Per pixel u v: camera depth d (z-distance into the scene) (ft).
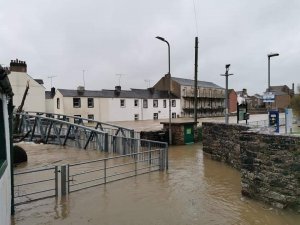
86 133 66.64
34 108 131.13
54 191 32.68
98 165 46.91
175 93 192.24
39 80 156.25
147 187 34.86
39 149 64.85
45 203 29.04
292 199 27.55
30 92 130.62
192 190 33.91
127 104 159.02
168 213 26.89
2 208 17.90
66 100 140.56
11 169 25.54
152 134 70.59
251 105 311.88
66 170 33.83
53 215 26.12
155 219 25.52
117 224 24.44
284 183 28.14
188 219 25.58
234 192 33.30
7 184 21.36
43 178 38.24
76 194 31.89
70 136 69.92
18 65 128.67
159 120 165.27
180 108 190.80
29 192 32.24
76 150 63.52
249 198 31.19
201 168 45.78
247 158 31.81
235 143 45.37
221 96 234.58
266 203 29.55
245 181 31.94
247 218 25.84
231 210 27.73
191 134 75.92
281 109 226.58
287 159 27.91
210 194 32.50
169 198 30.99
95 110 148.25
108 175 39.96
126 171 42.60
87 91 152.87
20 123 77.46
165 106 179.52
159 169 43.83
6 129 21.66
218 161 51.70
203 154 58.49
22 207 27.86
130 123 140.36
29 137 76.18
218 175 41.11
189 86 198.29
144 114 167.12
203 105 214.48
